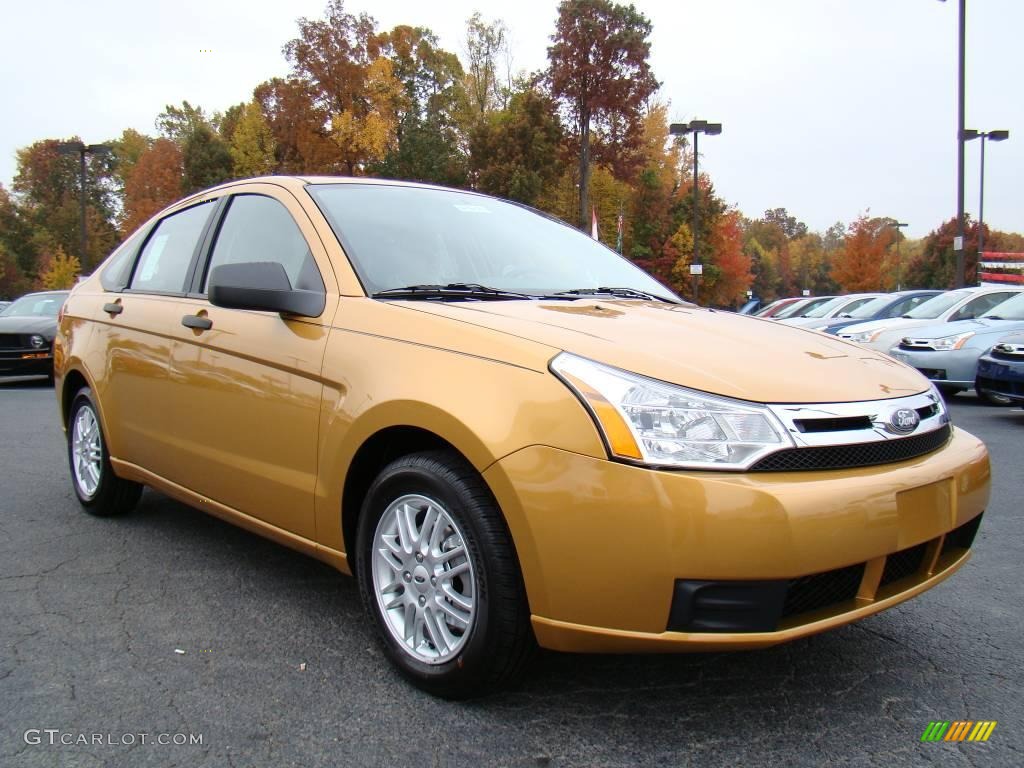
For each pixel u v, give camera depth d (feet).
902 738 7.51
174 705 7.95
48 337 39.32
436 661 8.03
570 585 6.93
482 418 7.36
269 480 9.73
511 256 11.43
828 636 9.89
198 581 11.46
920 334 34.99
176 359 11.42
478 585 7.54
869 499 7.02
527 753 7.17
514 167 140.46
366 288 9.39
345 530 8.96
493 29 179.22
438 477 7.78
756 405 7.02
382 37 154.40
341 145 150.51
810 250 387.55
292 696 8.15
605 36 134.00
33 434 24.52
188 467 11.32
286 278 9.56
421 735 7.44
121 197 252.01
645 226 167.02
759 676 8.75
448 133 172.76
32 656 9.00
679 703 8.13
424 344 8.21
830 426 7.27
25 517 14.79
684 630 6.69
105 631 9.71
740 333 9.05
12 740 7.29
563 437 6.97
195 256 12.26
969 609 10.85
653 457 6.72
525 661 7.63
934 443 8.26
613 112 139.03
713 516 6.55
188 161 185.78
